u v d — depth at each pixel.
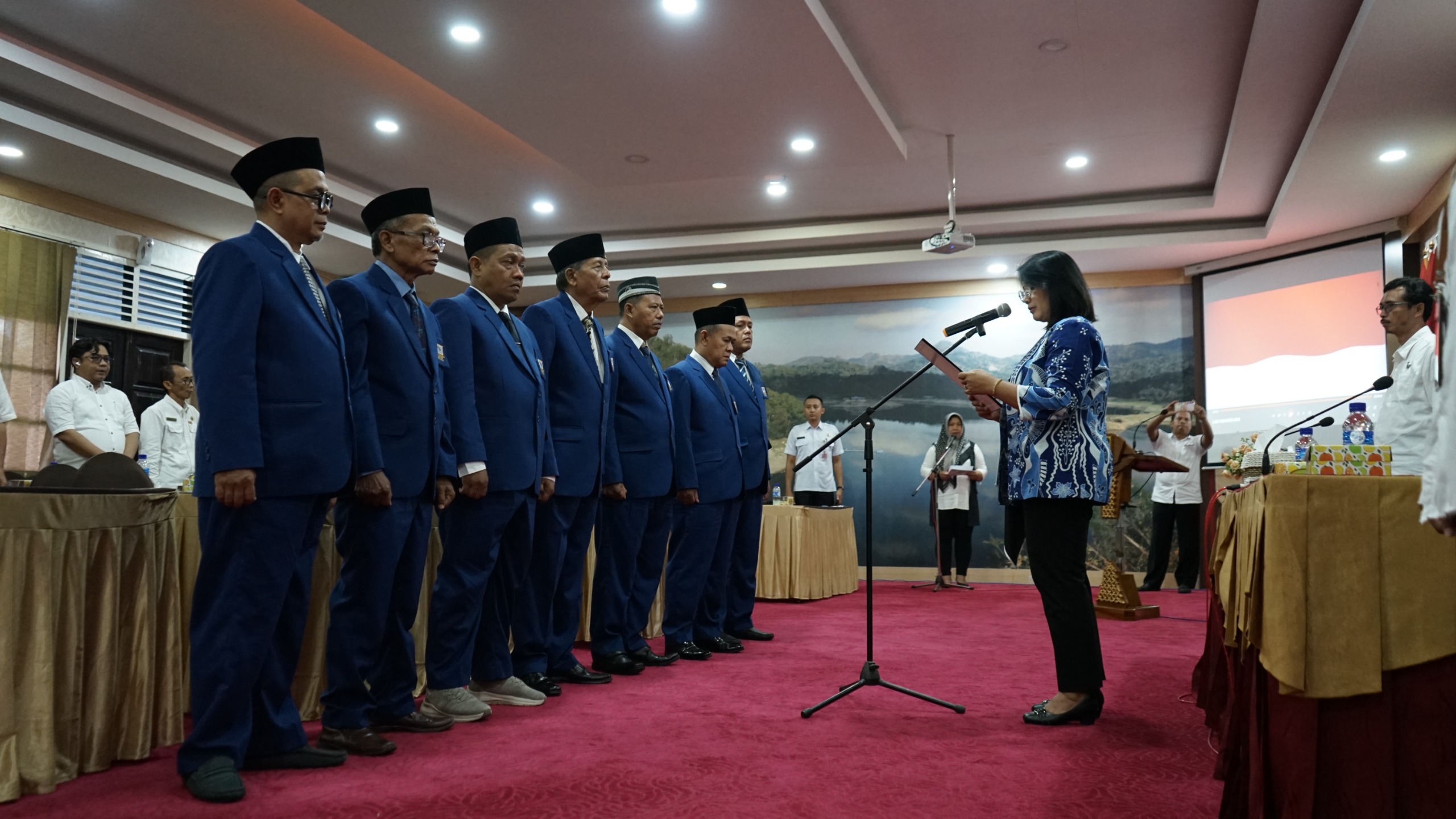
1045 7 5.02
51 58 5.36
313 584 2.95
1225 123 6.50
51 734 2.12
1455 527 1.05
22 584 2.11
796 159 6.64
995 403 3.04
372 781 2.20
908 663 4.08
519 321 3.34
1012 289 9.96
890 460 10.15
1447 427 1.04
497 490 2.99
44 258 6.79
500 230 3.24
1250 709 1.87
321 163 2.43
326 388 2.28
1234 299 8.84
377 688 2.71
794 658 4.22
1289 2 4.64
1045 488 2.80
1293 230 7.90
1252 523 1.90
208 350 2.12
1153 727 2.81
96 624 2.29
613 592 3.78
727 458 4.35
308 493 2.21
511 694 3.13
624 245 9.16
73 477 2.43
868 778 2.23
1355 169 6.43
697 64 5.16
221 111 6.24
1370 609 1.66
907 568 10.02
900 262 9.16
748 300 10.68
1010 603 7.09
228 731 2.12
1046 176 7.57
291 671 2.35
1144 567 9.31
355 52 5.48
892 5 5.00
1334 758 1.69
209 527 2.17
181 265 7.89
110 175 6.58
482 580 2.96
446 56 5.06
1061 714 2.83
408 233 2.75
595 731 2.72
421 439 2.66
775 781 2.20
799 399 10.45
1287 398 8.33
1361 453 1.99
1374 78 5.08
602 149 6.42
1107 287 9.52
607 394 3.67
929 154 7.07
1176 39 5.35
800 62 5.15
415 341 2.71
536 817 1.94
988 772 2.29
